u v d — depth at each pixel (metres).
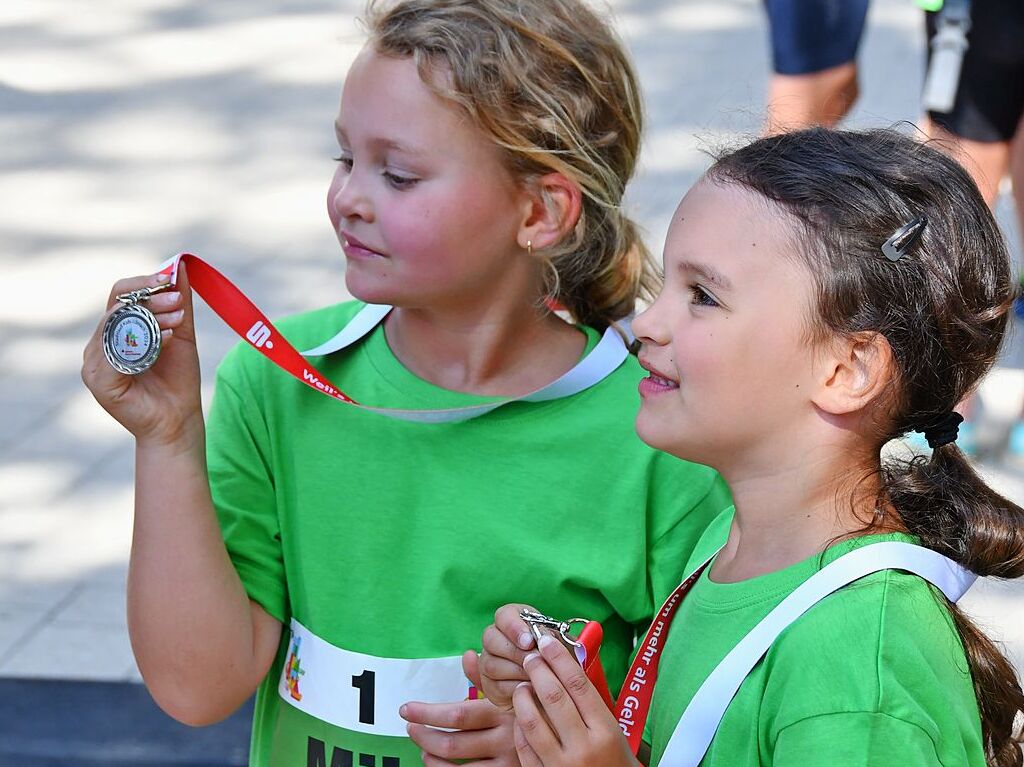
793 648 1.83
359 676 2.29
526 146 2.21
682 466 2.33
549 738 1.87
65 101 8.77
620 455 2.33
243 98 8.81
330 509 2.33
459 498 2.30
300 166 7.84
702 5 9.73
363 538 2.31
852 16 5.53
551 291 2.39
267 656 2.33
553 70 2.26
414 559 2.31
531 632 1.96
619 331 2.45
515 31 2.22
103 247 6.93
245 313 2.26
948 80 5.20
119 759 3.93
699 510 2.33
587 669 1.95
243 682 2.28
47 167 7.85
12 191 7.54
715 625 1.98
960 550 1.98
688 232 1.97
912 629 1.81
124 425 2.19
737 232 1.92
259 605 2.34
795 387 1.92
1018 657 3.95
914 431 2.00
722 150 2.28
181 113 8.59
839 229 1.90
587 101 2.31
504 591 2.29
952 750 1.77
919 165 1.98
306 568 2.33
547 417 2.34
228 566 2.24
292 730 2.36
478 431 2.32
